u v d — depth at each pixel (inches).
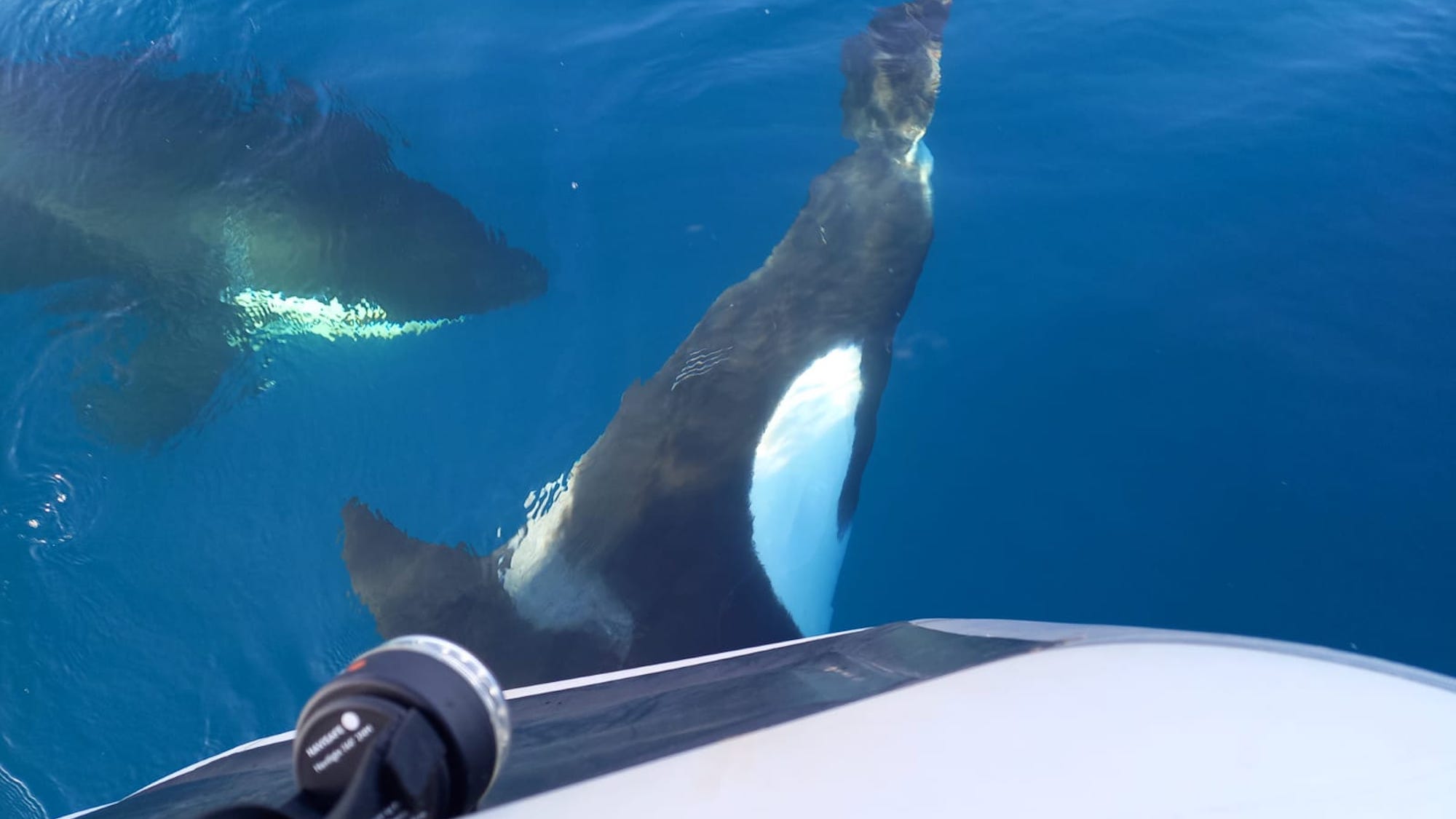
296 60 309.7
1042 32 324.8
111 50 304.5
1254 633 202.7
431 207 274.2
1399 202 273.9
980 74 310.2
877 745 73.7
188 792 103.5
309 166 279.3
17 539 225.0
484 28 324.5
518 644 196.9
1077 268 262.5
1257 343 247.0
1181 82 308.2
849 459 232.5
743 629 200.8
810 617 210.5
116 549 224.1
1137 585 213.5
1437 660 197.0
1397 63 313.9
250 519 227.9
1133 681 82.7
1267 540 217.2
